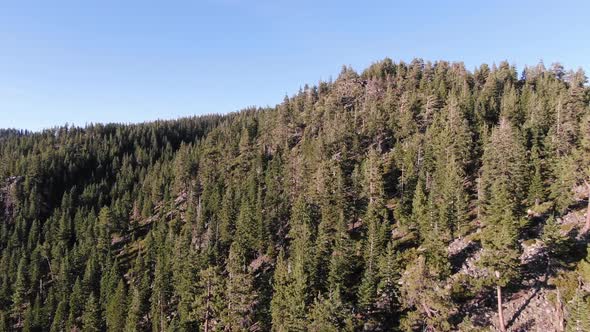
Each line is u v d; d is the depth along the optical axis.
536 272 49.56
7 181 158.38
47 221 135.75
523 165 68.38
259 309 58.84
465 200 66.56
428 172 82.00
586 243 50.66
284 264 61.22
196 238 98.44
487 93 118.06
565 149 73.69
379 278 53.41
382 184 78.81
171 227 109.12
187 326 62.81
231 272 56.81
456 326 45.12
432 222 63.00
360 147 103.31
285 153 120.44
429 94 119.69
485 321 45.06
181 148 176.12
